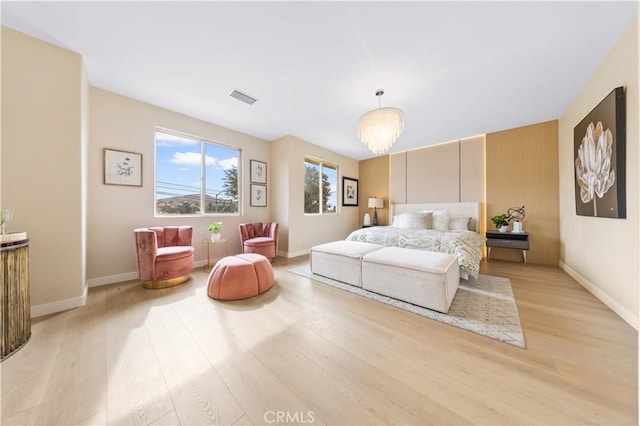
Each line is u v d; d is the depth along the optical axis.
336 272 2.85
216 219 3.83
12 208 1.83
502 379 1.21
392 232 3.41
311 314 1.97
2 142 1.80
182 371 1.28
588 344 1.51
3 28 1.80
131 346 1.51
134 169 2.94
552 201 3.60
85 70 2.32
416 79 2.49
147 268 2.51
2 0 1.57
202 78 2.50
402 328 1.74
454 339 1.59
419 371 1.28
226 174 4.04
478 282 2.78
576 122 2.82
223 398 1.10
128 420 0.98
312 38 1.91
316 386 1.17
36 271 1.92
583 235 2.65
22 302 1.53
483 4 1.59
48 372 1.26
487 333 1.66
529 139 3.80
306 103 3.04
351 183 6.00
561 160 3.40
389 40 1.93
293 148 4.41
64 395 1.11
